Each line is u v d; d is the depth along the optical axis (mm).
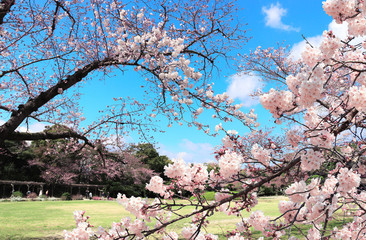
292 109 2049
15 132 6445
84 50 7555
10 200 24219
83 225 2209
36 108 6414
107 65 6566
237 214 2543
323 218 1932
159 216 2543
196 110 5746
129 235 2133
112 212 16125
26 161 31703
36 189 32625
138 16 5840
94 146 9109
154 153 42469
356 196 2422
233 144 2529
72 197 30781
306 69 2094
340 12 1959
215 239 2496
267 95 2102
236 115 5516
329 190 1922
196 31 7262
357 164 2064
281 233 2242
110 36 5871
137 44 5047
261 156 2279
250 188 2135
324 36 1967
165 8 6395
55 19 6785
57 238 8047
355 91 1990
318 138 2184
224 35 7504
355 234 2492
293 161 2025
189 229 2447
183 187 2322
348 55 2516
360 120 2398
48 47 7684
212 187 2312
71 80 6609
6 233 8664
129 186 35000
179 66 5000
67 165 32188
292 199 1940
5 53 7863
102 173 33969
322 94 1949
